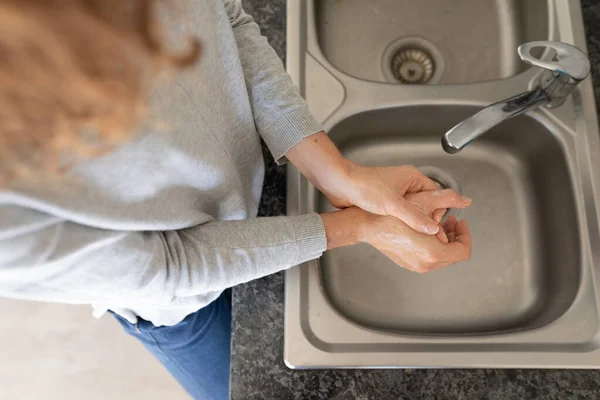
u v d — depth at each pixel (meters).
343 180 0.67
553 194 0.79
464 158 0.87
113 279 0.46
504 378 0.64
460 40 0.94
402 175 0.71
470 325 0.76
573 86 0.71
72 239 0.42
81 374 1.63
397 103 0.79
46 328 1.66
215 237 0.58
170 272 0.52
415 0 0.95
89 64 0.23
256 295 0.68
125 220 0.46
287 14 0.81
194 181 0.56
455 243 0.68
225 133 0.61
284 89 0.66
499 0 0.94
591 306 0.68
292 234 0.61
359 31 0.94
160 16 0.25
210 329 0.91
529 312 0.77
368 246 0.80
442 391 0.63
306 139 0.66
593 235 0.71
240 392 0.64
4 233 0.37
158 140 0.45
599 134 0.75
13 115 0.25
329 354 0.65
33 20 0.21
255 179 0.73
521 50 0.67
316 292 0.69
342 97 0.80
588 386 0.63
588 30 0.80
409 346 0.66
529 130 0.80
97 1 0.23
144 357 1.64
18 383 1.62
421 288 0.78
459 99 0.79
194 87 0.50
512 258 0.80
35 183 0.36
